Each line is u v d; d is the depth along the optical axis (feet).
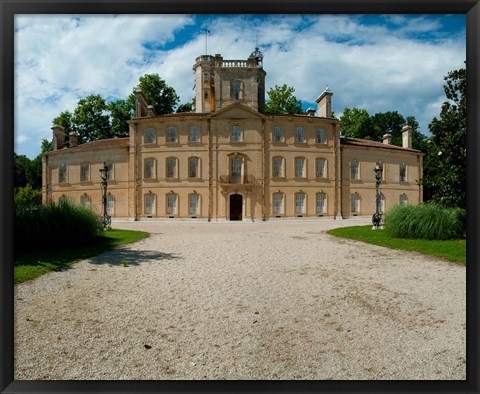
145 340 14.75
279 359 13.03
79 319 17.21
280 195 115.34
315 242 49.42
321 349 13.92
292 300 20.61
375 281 25.39
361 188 125.18
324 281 25.43
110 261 33.04
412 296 21.45
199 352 13.62
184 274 27.78
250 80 119.14
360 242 48.32
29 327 16.08
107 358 13.05
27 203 40.09
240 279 26.09
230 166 114.11
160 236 59.88
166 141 115.75
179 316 17.78
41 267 28.40
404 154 133.90
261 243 48.75
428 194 139.44
